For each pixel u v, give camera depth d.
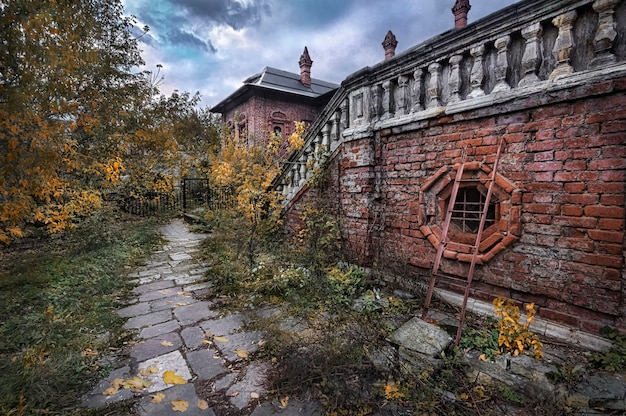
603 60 2.51
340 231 4.97
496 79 3.20
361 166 4.62
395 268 4.21
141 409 2.09
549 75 2.85
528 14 2.88
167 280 4.83
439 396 2.13
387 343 2.81
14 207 3.40
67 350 2.68
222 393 2.26
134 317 3.54
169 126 7.80
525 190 3.00
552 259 2.85
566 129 2.72
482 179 3.29
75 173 5.89
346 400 2.12
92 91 5.73
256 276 4.64
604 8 2.49
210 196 10.94
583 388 2.14
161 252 6.51
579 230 2.68
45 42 2.95
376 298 3.87
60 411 2.04
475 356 2.63
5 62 2.82
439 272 3.79
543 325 2.89
